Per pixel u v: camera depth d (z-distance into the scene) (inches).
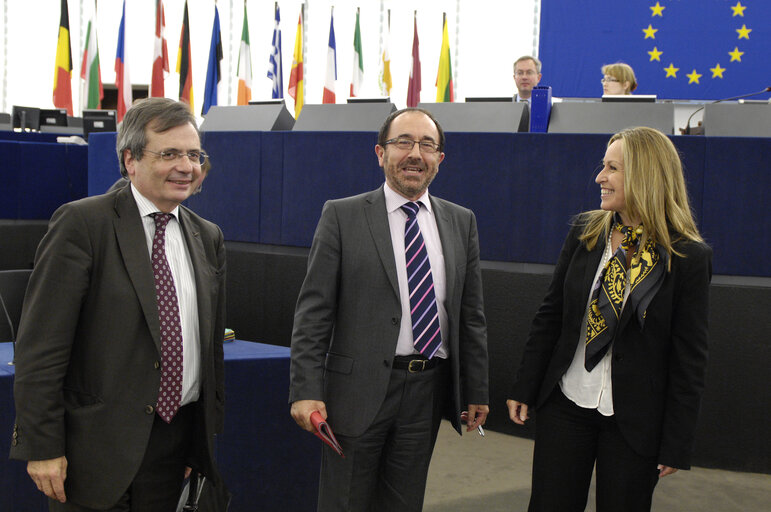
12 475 90.5
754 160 134.6
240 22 390.9
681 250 73.8
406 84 371.6
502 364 153.3
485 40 363.6
